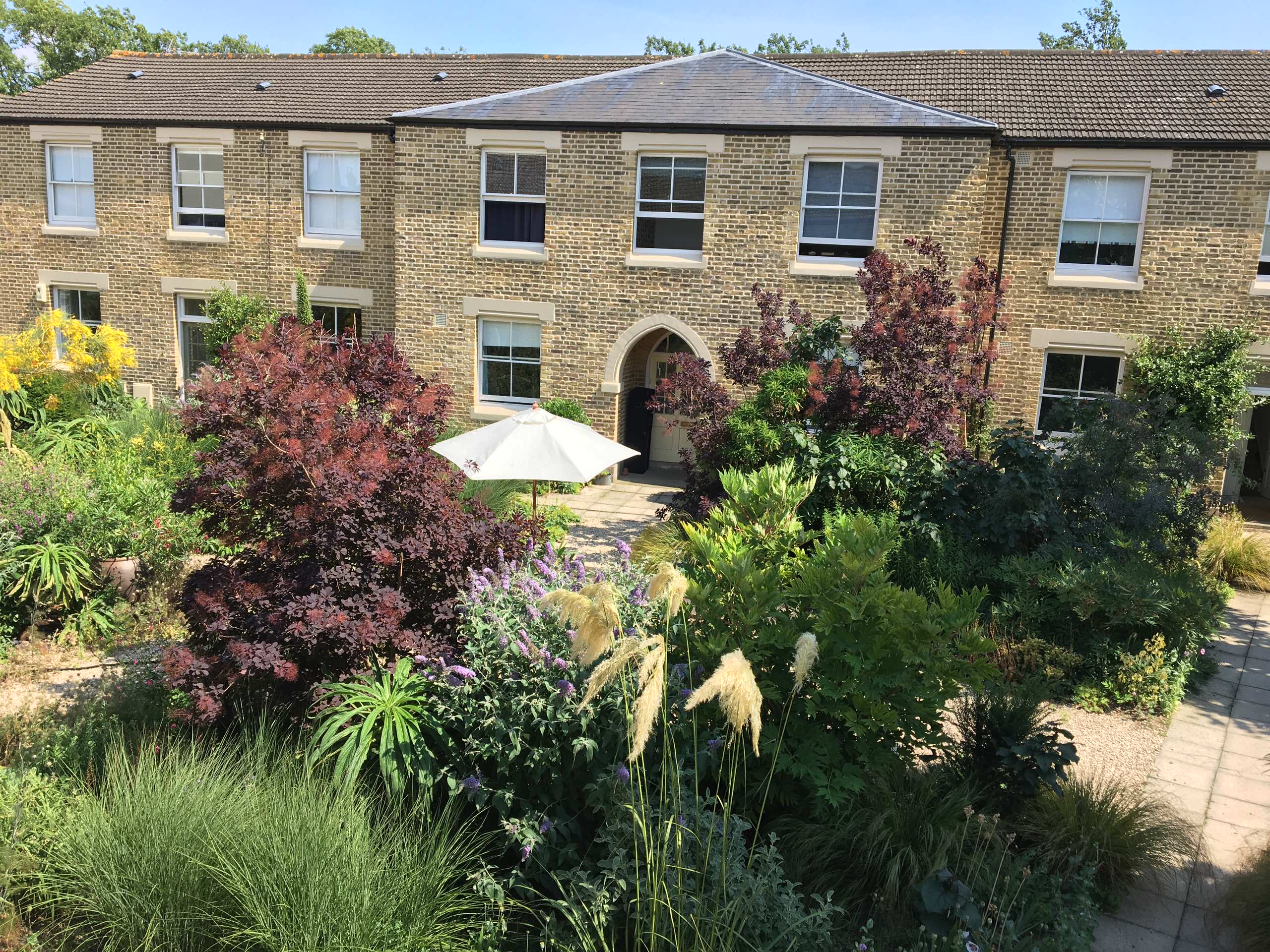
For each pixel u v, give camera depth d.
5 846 4.80
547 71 20.55
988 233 15.82
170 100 19.86
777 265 15.99
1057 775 5.68
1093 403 11.59
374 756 5.22
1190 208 14.81
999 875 5.13
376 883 4.34
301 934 4.08
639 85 17.14
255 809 4.62
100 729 6.12
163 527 9.73
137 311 19.78
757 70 16.92
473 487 12.32
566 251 16.83
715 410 12.30
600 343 16.98
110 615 9.03
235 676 5.63
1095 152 15.05
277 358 6.21
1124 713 8.27
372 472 6.05
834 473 11.18
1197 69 16.81
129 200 19.41
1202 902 5.41
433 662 5.57
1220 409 14.44
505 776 5.11
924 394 11.66
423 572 6.28
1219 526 12.75
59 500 9.54
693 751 5.13
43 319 16.95
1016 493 10.33
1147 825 5.64
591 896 4.48
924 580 10.12
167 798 4.73
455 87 19.81
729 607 5.64
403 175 17.30
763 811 5.37
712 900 4.32
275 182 18.66
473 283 17.33
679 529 11.77
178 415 6.50
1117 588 8.80
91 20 37.59
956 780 5.86
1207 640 9.63
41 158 19.75
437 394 7.55
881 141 15.26
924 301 11.77
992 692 6.30
